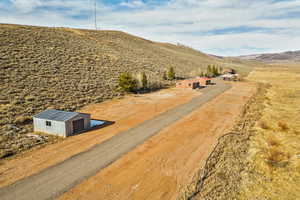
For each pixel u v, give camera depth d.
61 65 42.16
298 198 9.62
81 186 11.07
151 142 17.19
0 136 16.69
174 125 21.72
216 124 22.08
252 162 13.17
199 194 10.17
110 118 24.08
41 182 11.34
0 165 12.98
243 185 10.82
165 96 38.50
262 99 35.88
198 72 78.19
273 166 12.51
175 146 16.38
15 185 10.98
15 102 24.00
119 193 10.52
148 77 52.47
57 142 17.06
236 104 32.31
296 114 24.78
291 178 11.21
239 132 19.19
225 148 15.59
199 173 12.20
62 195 10.30
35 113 22.89
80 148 15.89
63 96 29.72
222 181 11.19
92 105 29.38
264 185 10.76
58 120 18.23
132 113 26.33
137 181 11.58
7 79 29.84
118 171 12.63
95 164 13.45
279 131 19.03
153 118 24.27
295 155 13.66
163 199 10.03
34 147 15.88
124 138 18.05
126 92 38.81
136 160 14.06
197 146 16.36
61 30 76.94
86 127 20.56
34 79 32.66
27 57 40.25
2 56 36.97
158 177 11.98
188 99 36.12
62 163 13.50
